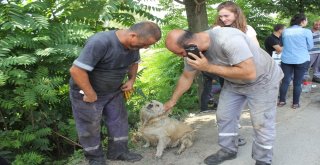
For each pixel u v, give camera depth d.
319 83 8.10
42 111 4.92
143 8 5.54
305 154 4.29
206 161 4.13
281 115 5.81
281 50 6.45
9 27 4.47
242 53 3.12
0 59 4.32
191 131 4.65
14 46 4.68
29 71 4.77
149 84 7.02
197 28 6.04
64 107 5.30
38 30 4.95
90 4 4.91
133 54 3.72
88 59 3.36
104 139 5.05
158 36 3.41
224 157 4.09
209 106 6.48
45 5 5.04
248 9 8.60
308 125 5.25
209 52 3.30
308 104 6.39
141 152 4.54
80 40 4.96
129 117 5.62
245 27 4.16
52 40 4.86
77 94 3.71
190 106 6.61
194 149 4.55
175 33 3.20
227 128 3.97
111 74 3.66
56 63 4.82
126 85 4.08
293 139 4.74
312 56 7.94
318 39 7.98
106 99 3.91
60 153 5.21
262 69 3.41
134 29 3.40
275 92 3.53
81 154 4.67
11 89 4.74
